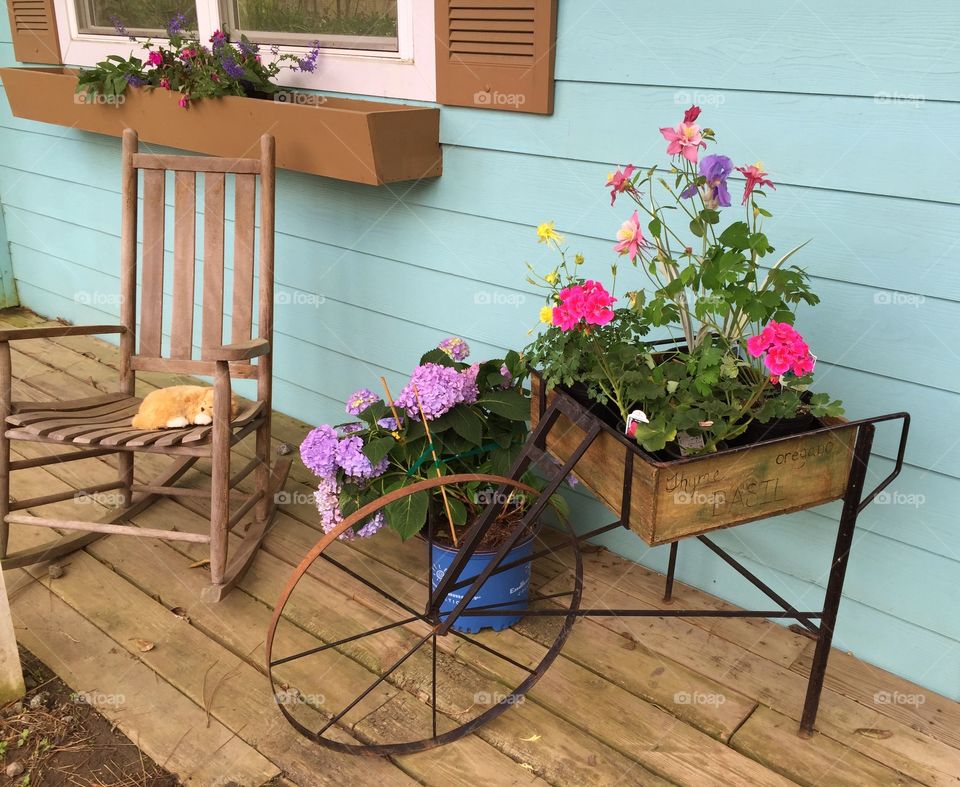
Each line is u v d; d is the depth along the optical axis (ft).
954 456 5.40
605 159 6.39
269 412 7.57
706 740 5.47
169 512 8.06
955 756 5.36
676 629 6.47
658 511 4.48
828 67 5.22
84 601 6.75
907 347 5.41
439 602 5.41
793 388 4.78
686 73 5.80
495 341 7.68
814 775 5.21
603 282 6.73
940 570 5.68
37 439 6.50
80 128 9.86
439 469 6.32
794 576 6.35
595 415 5.06
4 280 13.64
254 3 8.61
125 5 9.98
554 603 6.74
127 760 5.35
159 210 7.61
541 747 5.40
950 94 4.84
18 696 5.77
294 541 7.60
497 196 7.16
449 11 6.77
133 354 7.77
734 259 4.54
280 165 7.57
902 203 5.19
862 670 6.10
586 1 6.10
